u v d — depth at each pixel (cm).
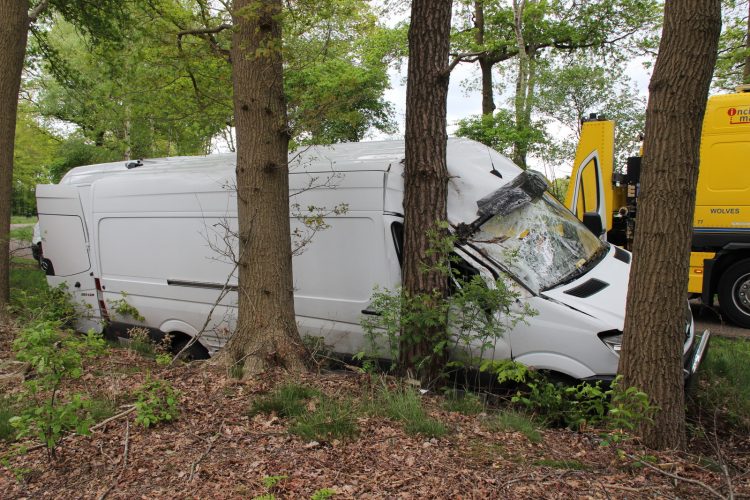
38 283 1188
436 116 535
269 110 521
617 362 467
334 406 444
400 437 407
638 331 405
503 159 677
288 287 543
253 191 526
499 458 379
